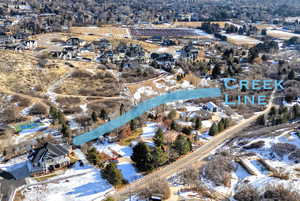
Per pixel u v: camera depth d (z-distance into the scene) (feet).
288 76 391.24
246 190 162.50
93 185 172.65
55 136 231.71
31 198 160.56
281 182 169.37
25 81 349.61
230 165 190.90
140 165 185.37
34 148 212.23
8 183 172.45
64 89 338.34
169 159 199.93
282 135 233.96
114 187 170.91
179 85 369.09
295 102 325.42
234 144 224.53
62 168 189.16
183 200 157.79
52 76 373.81
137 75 396.78
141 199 159.02
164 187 165.37
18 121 258.57
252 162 195.72
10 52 451.12
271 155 205.77
